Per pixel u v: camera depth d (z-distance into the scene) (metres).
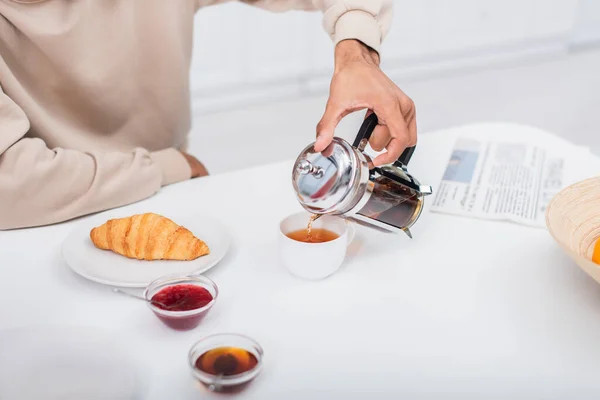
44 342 0.79
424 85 3.96
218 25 3.31
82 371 0.75
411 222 1.03
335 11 1.27
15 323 0.88
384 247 1.07
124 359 0.77
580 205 1.02
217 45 3.37
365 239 1.10
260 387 0.77
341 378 0.78
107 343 0.79
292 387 0.77
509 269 1.01
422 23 3.86
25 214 1.11
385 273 1.00
